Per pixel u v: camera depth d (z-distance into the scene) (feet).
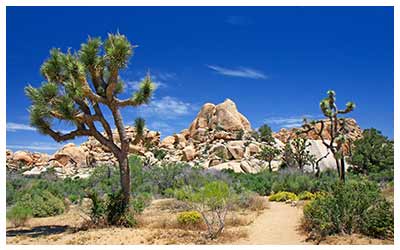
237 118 286.05
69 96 38.04
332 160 153.38
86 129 40.91
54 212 53.67
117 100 40.27
